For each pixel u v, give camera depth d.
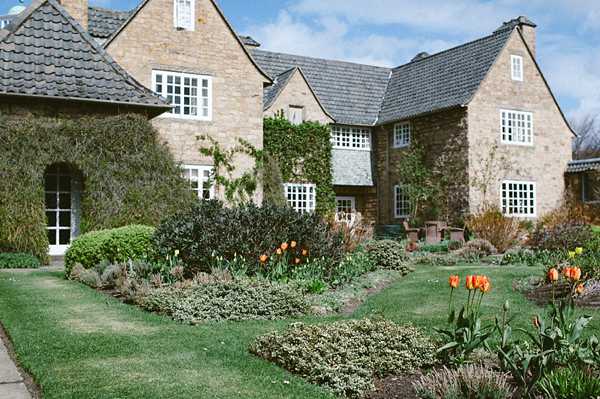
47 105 15.05
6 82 14.45
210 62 19.62
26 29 15.73
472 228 20.45
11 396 4.27
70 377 4.61
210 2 19.70
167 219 10.09
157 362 5.07
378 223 27.52
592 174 25.17
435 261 15.13
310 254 10.53
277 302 7.52
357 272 11.12
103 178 15.12
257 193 20.16
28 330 6.24
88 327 6.48
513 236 19.58
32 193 14.16
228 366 4.98
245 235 9.77
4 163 13.95
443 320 7.19
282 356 5.11
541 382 3.98
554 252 15.04
